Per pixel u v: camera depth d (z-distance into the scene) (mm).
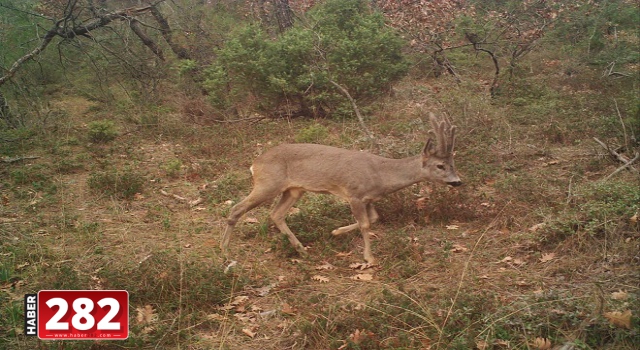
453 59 14977
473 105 11141
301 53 12641
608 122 10336
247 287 6441
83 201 9055
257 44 12953
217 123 12953
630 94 11781
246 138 11742
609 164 9047
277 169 7281
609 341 4871
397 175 7082
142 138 12281
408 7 13336
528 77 13836
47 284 6125
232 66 12695
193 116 13266
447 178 6961
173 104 14273
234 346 5395
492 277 6395
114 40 15242
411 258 6938
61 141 11844
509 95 12906
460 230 7727
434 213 8008
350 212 8141
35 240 7492
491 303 5570
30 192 9219
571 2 14656
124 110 13641
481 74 14453
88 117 13711
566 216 7062
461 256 6977
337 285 6508
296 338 5410
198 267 6500
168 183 9891
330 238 7605
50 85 15445
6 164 10539
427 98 12297
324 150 7230
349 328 5398
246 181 9711
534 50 15570
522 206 7938
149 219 8383
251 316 5906
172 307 5934
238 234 7965
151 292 6020
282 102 13086
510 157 9930
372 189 7055
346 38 12672
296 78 12656
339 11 13273
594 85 13375
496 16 13836
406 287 6328
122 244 7590
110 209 8773
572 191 7844
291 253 7363
